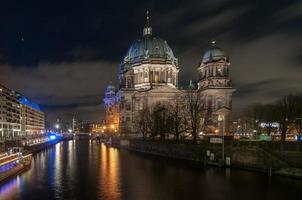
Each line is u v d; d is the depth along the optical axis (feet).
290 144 280.72
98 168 330.75
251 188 227.20
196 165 337.52
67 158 437.58
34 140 639.76
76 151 578.66
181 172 294.66
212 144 365.61
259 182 244.22
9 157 277.85
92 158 434.30
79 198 206.80
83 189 230.48
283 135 421.18
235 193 215.51
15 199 204.85
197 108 511.40
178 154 413.80
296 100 448.24
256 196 208.23
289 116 421.59
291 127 441.68
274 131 570.05
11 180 264.52
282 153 279.90
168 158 414.62
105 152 546.26
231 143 342.44
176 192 220.23
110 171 308.81
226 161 317.22
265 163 285.23
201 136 556.92
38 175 288.10
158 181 255.09
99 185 243.19
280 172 266.77
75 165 356.59
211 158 332.80
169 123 518.78
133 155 474.08
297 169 257.14
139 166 341.82
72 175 287.69
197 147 378.73
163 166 337.52
